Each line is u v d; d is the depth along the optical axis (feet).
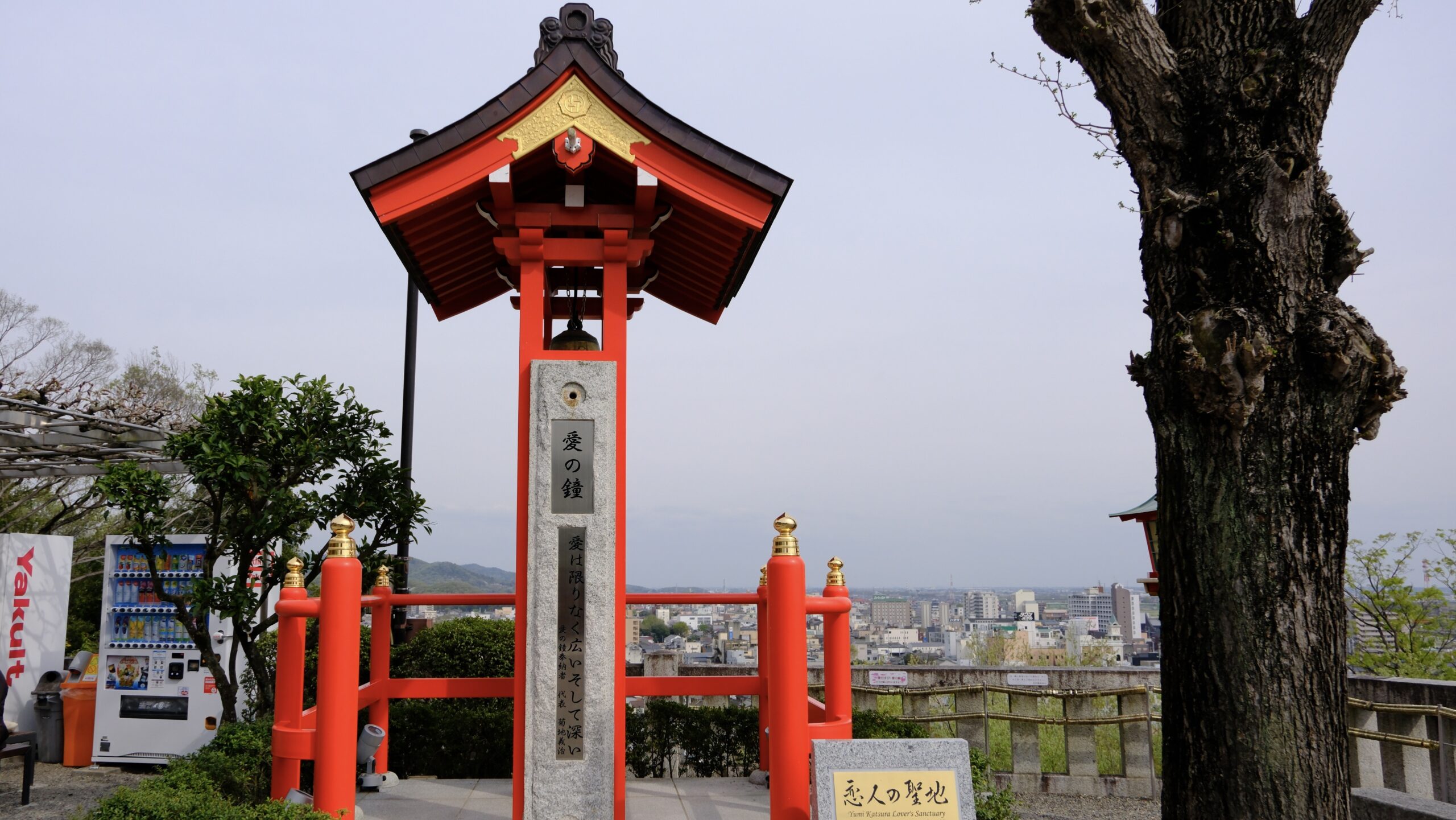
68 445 31.81
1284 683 11.84
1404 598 33.94
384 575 19.30
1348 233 12.92
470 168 14.92
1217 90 13.03
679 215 16.75
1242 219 12.59
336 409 23.68
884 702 27.68
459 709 22.75
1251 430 12.32
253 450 23.12
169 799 13.43
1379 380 12.28
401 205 14.82
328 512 22.70
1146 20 13.43
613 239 15.43
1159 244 13.20
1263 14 13.21
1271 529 12.10
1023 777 25.70
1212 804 12.07
